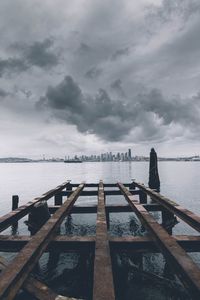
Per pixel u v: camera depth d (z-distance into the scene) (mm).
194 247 5012
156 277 6340
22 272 3627
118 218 15500
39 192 32406
